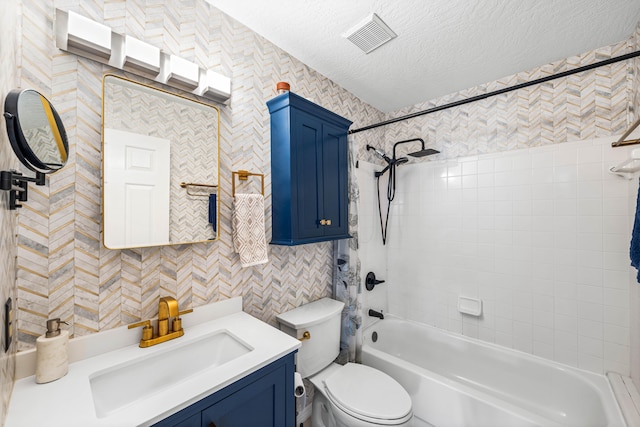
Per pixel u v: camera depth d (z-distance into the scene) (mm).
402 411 1259
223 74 1355
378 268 2428
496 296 1955
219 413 806
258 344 1047
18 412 665
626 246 1521
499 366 1868
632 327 1480
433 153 2086
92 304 968
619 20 1382
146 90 1097
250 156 1470
